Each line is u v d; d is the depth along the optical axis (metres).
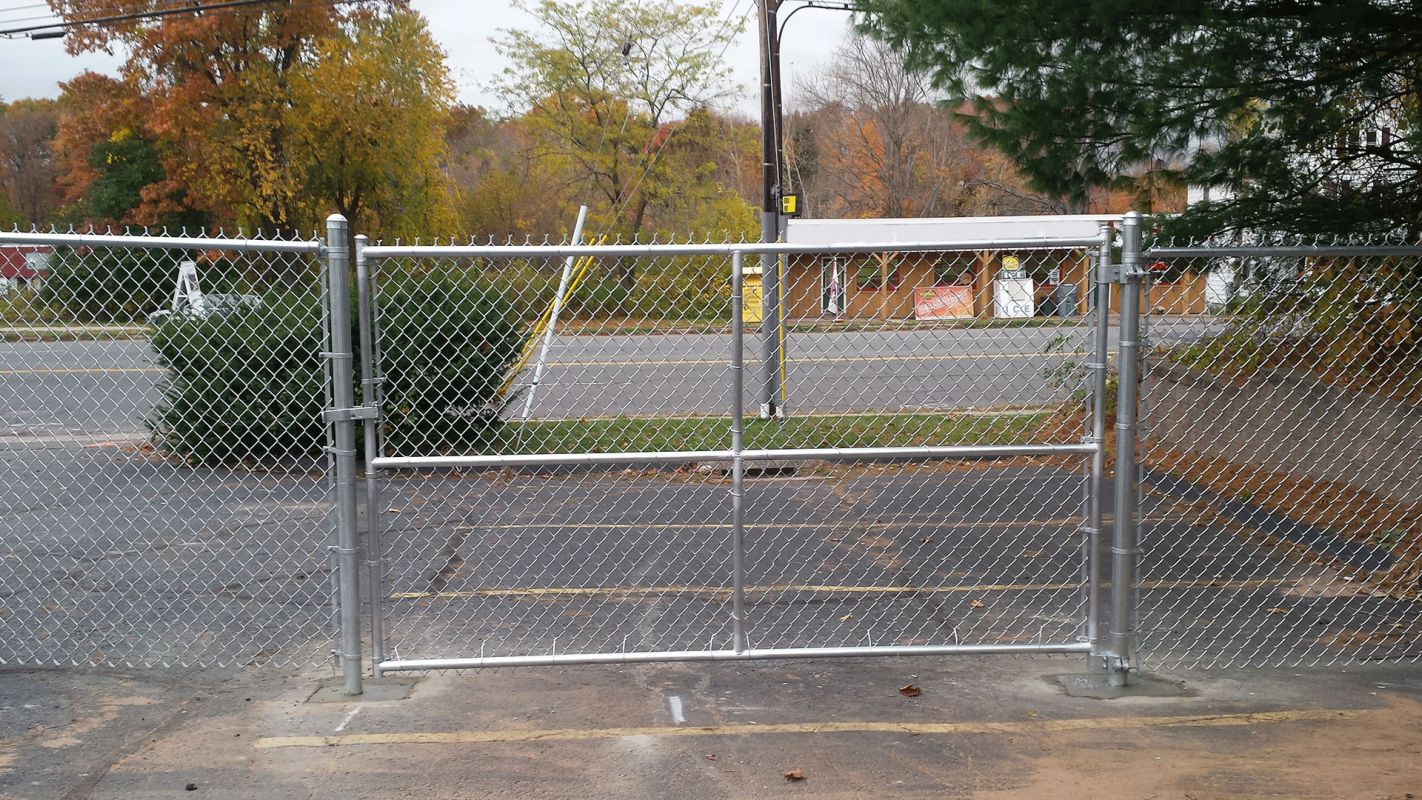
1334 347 9.30
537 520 9.52
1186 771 4.33
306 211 40.06
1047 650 5.40
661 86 43.53
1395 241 9.08
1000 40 8.74
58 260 7.24
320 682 5.43
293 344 11.37
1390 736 4.66
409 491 10.61
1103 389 5.25
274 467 11.76
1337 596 7.02
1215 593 7.15
